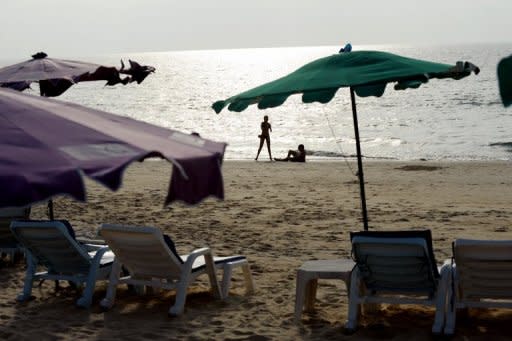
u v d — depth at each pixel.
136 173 22.73
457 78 6.86
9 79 9.39
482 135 38.84
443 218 13.51
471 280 6.47
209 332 6.88
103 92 102.94
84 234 10.04
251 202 15.87
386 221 13.29
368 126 47.09
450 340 6.38
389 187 18.48
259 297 8.07
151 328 7.02
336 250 10.70
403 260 6.51
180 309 7.39
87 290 7.78
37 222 7.64
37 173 3.23
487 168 23.27
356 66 6.86
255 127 49.38
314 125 49.28
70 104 4.52
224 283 7.98
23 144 3.61
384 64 6.79
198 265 7.77
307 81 6.71
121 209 15.16
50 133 3.80
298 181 20.02
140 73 10.82
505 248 6.16
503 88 4.59
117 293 8.36
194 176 3.78
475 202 15.69
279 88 6.73
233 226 12.92
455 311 6.51
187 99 85.31
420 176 21.14
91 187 18.88
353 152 33.00
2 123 3.83
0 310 7.68
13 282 8.91
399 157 30.52
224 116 59.97
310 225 12.90
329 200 16.11
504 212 14.13
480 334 6.52
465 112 54.44
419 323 6.98
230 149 35.44
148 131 4.27
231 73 178.38
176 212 14.64
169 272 7.59
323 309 7.57
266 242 11.41
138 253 7.48
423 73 6.43
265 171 23.06
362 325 6.96
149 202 16.08
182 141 4.18
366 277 6.79
